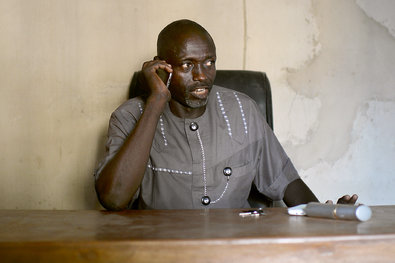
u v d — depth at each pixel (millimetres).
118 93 2371
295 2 2482
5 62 2307
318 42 2494
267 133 1808
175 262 856
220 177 1679
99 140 2357
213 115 1731
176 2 2408
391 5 2545
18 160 2322
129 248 855
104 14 2361
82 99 2354
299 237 881
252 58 2451
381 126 2535
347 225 1033
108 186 1483
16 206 2324
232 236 897
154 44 2393
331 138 2498
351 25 2516
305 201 1727
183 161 1671
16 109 2320
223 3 2436
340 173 2506
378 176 2529
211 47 1614
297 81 2480
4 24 2303
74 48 2348
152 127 1538
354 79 2518
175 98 1652
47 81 2334
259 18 2459
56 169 2346
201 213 1263
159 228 1011
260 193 1854
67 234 940
